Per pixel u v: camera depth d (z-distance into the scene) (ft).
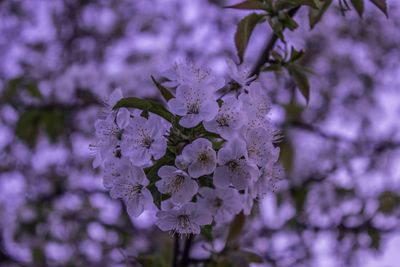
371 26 5.63
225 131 1.78
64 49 5.16
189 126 1.78
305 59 5.20
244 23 2.19
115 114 1.85
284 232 4.04
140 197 1.81
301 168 4.22
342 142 4.17
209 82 1.86
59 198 4.63
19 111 3.93
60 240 4.52
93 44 5.29
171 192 1.78
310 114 5.02
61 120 3.97
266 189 1.85
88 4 5.37
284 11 2.16
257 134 1.82
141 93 4.66
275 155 1.83
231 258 2.41
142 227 4.30
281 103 3.84
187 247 2.43
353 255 3.84
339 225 3.78
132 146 1.80
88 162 4.55
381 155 4.35
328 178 4.23
